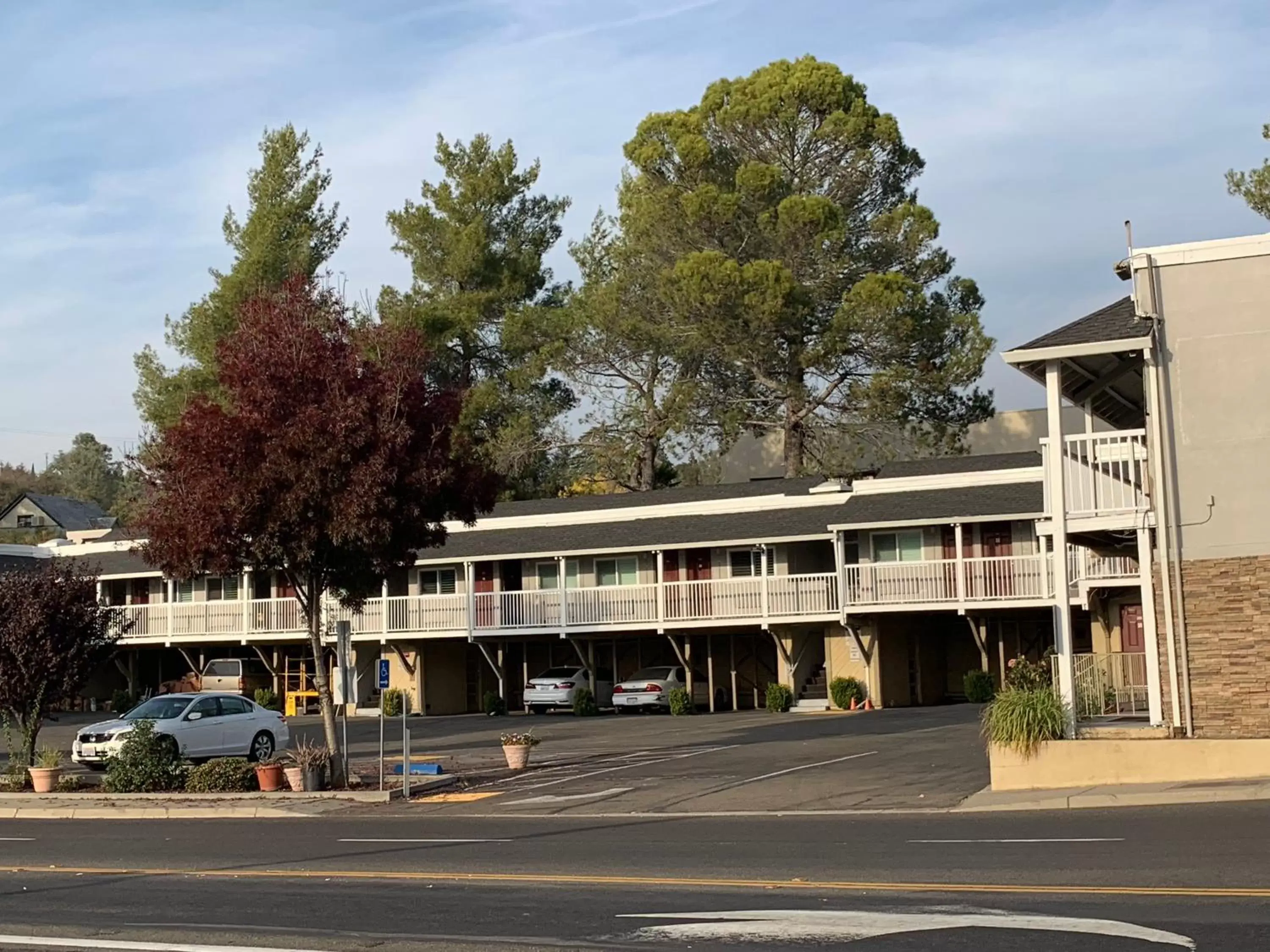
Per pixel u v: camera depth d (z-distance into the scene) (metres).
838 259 53.16
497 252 66.06
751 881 12.51
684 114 58.00
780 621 41.97
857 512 42.12
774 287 51.06
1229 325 21.00
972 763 23.64
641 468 60.34
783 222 52.59
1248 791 18.00
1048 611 39.94
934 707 38.97
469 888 12.85
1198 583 20.78
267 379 23.19
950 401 52.94
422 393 24.75
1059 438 21.70
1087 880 11.77
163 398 58.38
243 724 30.34
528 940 10.16
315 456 22.84
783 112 55.47
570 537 46.81
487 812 21.11
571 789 23.47
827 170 56.09
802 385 54.12
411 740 36.25
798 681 43.22
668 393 58.03
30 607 26.92
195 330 58.09
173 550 23.38
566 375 60.19
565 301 67.31
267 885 13.59
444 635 46.75
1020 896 11.16
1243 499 20.69
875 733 30.77
